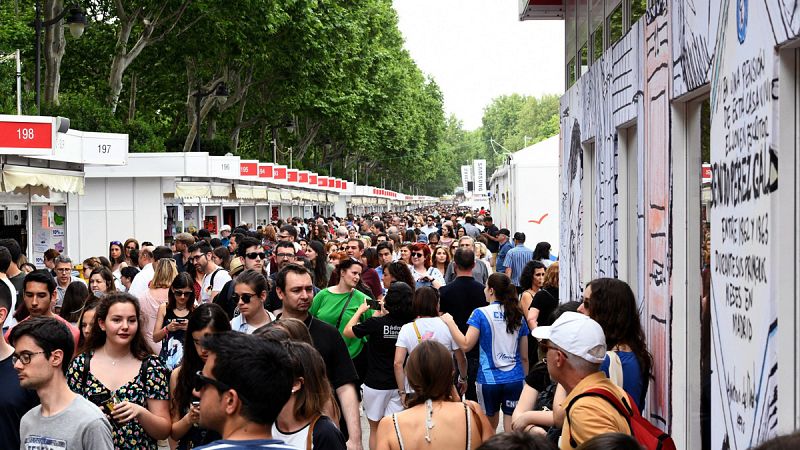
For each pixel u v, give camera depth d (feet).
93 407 16.66
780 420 15.40
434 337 28.35
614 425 14.69
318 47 130.31
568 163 43.70
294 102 152.97
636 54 27.61
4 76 108.68
